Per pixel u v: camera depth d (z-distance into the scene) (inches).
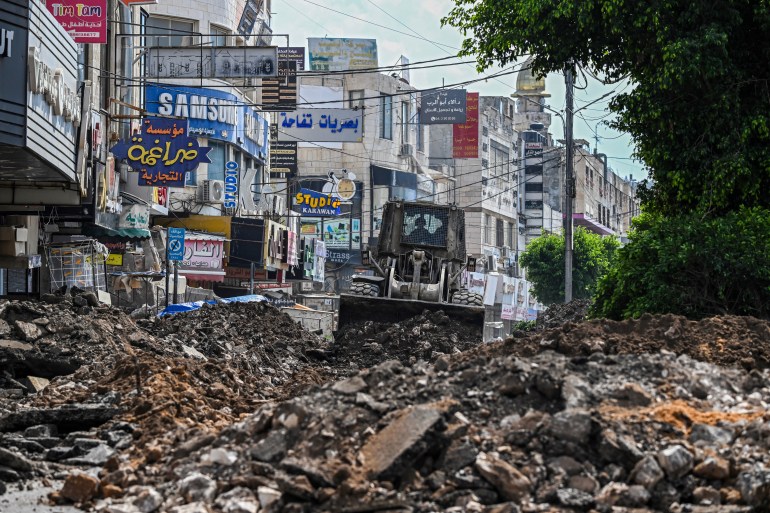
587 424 421.7
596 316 1046.4
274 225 2758.4
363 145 3806.6
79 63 1572.3
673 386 486.3
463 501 402.9
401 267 1393.9
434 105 2454.5
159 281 2107.5
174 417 586.2
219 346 1138.0
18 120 971.9
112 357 892.0
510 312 4640.8
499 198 4798.2
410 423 427.5
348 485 403.2
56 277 1567.4
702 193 1063.6
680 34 1038.4
